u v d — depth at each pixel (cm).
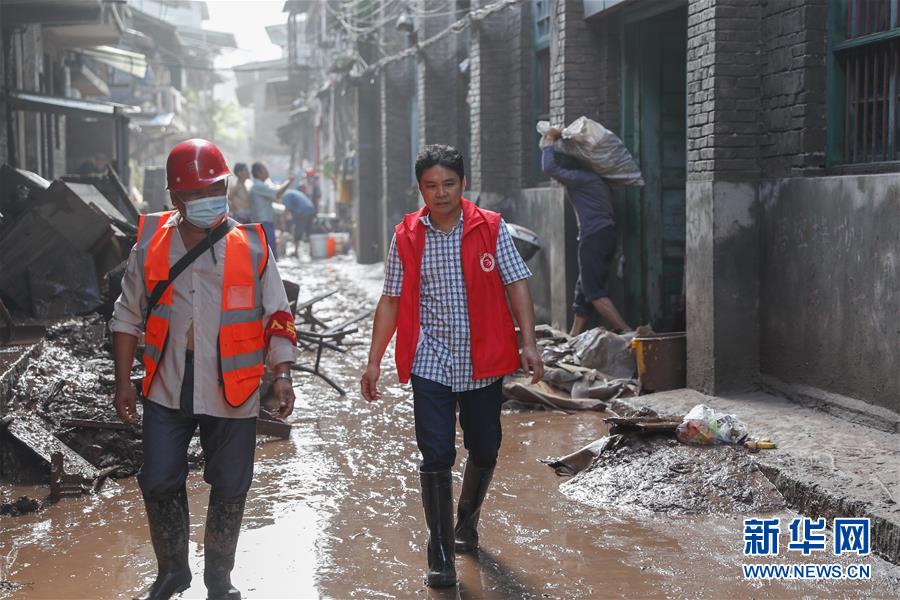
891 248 591
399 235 419
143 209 2042
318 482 570
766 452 557
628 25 990
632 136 1002
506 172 1302
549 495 542
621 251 1016
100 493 547
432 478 409
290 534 477
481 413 425
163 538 371
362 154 2233
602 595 400
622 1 923
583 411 765
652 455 564
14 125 1548
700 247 742
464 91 1631
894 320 591
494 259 415
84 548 457
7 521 498
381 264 2194
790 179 689
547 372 805
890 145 624
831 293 649
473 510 447
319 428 711
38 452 558
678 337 782
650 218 1006
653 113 997
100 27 1912
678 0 889
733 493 518
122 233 990
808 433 600
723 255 727
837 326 644
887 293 596
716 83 719
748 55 721
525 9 1214
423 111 1689
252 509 518
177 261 367
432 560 409
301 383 894
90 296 952
